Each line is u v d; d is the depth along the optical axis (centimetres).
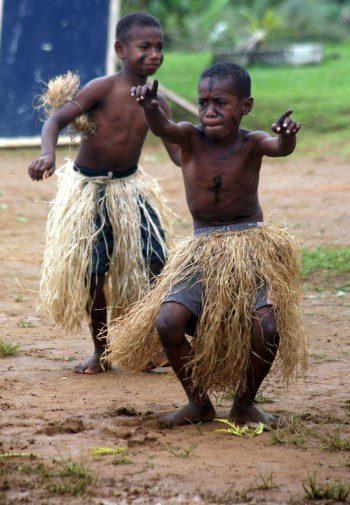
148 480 980
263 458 1052
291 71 6550
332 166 4031
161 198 1566
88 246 1480
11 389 1355
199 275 1170
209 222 1207
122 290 1502
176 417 1183
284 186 3528
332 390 1345
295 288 1199
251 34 7856
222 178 1184
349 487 954
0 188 3412
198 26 7494
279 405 1269
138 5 6462
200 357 1148
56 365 1508
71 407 1263
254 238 1181
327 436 1130
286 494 942
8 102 4366
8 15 4331
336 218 2834
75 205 1497
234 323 1138
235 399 1184
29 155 4269
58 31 4350
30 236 2650
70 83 1486
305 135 4709
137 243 1502
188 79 5922
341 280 2095
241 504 917
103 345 1485
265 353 1136
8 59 4341
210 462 1037
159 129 1149
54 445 1095
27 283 2095
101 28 4347
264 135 1172
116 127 1496
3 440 1114
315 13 8756
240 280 1149
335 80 5997
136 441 1098
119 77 1508
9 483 967
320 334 1700
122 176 1523
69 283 1480
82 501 925
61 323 1516
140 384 1401
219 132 1168
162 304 1164
